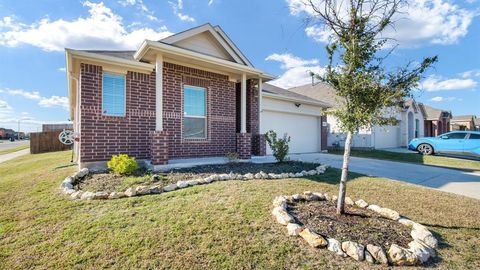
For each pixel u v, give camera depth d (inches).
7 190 231.8
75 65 297.4
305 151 589.0
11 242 134.4
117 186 216.1
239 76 398.0
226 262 115.0
